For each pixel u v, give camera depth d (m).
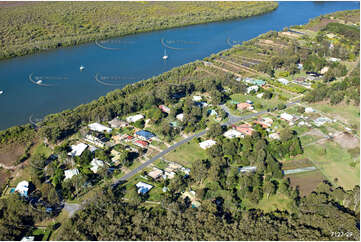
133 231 170.00
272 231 170.75
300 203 194.62
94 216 178.62
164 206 188.00
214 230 170.25
